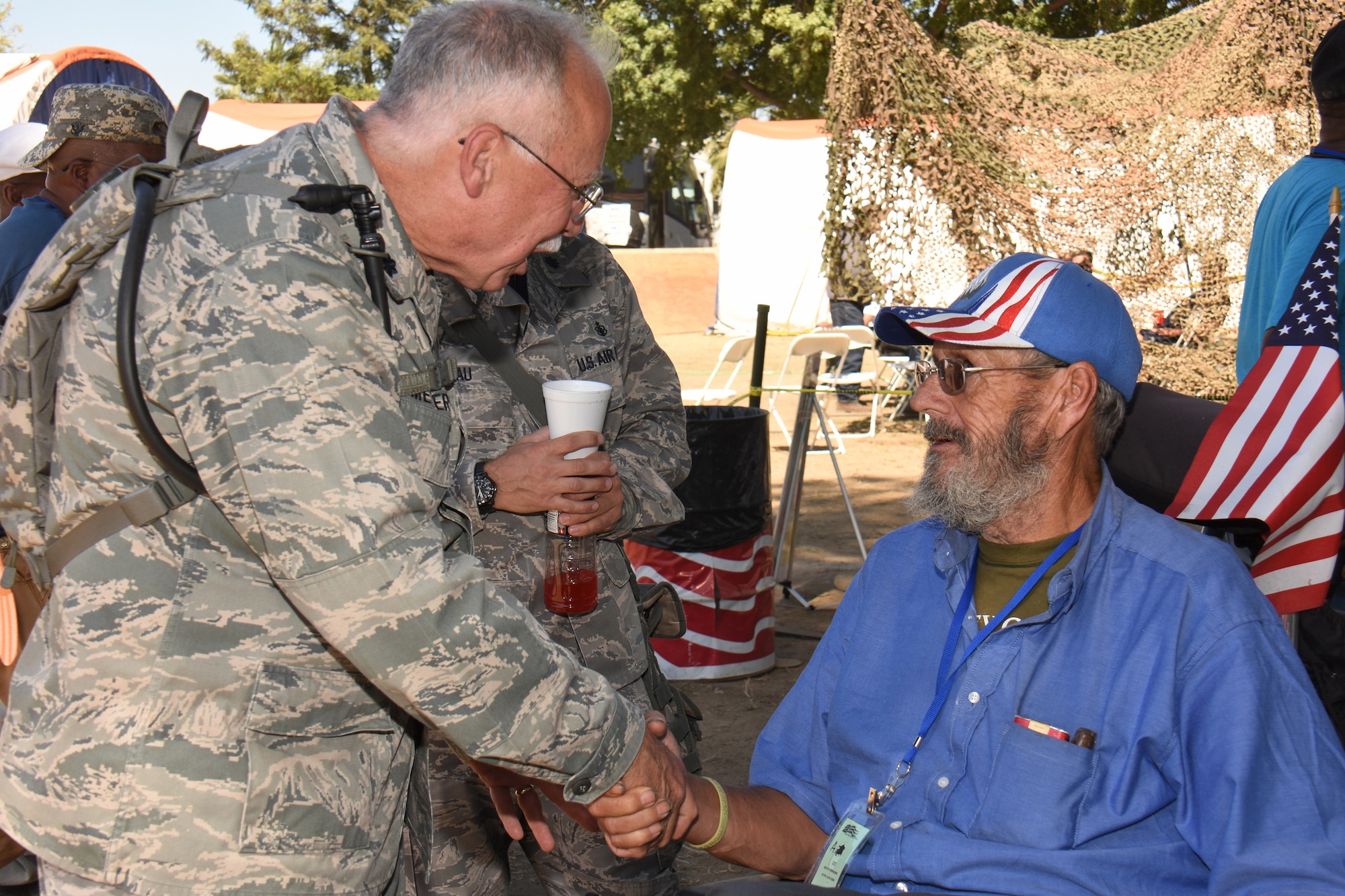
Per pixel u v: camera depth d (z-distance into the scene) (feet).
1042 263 6.46
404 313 5.46
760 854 6.49
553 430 7.39
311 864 5.15
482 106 5.41
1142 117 20.12
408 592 4.81
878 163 18.58
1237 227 20.36
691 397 30.14
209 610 4.99
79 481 5.02
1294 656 5.76
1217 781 5.48
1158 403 8.38
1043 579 6.32
